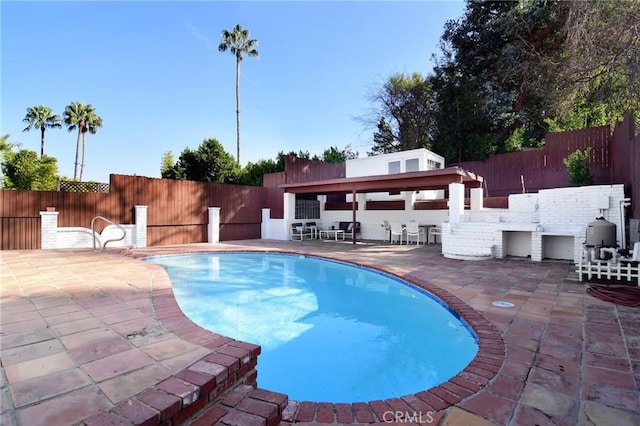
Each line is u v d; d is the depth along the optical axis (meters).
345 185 12.99
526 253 9.05
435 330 4.58
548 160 13.57
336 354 3.82
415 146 23.12
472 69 18.56
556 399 2.19
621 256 6.03
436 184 10.77
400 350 3.93
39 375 2.15
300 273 8.38
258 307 5.68
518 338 3.26
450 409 2.12
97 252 9.34
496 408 2.11
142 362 2.34
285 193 15.02
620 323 3.65
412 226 12.53
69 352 2.53
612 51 8.98
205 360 2.36
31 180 20.45
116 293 4.57
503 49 16.81
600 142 12.20
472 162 15.83
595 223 6.50
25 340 2.80
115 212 11.60
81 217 10.97
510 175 14.64
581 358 2.79
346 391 3.03
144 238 12.07
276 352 3.88
